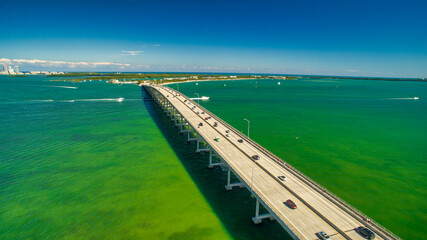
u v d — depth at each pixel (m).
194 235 51.06
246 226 54.06
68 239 50.00
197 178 76.12
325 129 136.75
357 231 40.53
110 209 59.72
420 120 162.00
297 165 88.00
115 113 171.62
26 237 50.47
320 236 39.34
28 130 123.94
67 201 62.84
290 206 47.34
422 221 57.91
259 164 66.62
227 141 85.94
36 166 82.56
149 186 70.75
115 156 92.69
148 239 49.91
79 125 136.12
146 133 123.81
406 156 97.00
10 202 62.00
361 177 79.38
